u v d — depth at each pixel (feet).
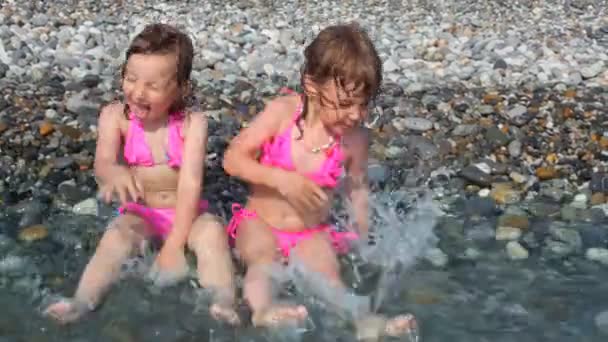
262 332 7.77
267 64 13.20
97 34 13.94
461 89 12.50
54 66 12.69
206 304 7.98
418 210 9.60
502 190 10.00
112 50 13.37
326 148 8.80
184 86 8.84
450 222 9.42
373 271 8.58
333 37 8.46
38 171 9.96
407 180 10.14
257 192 8.83
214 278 8.16
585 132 11.21
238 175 8.73
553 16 17.63
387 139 10.87
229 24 15.21
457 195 9.96
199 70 12.94
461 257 8.85
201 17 15.66
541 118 11.51
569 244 9.07
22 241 8.79
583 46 14.84
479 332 7.88
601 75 13.34
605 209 9.72
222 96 11.87
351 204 9.09
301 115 8.77
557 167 10.51
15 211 9.25
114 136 8.93
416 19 16.66
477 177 10.13
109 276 8.16
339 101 8.41
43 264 8.48
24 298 8.03
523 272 8.64
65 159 10.11
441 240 9.11
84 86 11.97
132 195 8.61
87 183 9.81
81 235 8.92
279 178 8.56
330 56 8.35
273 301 8.04
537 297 8.30
